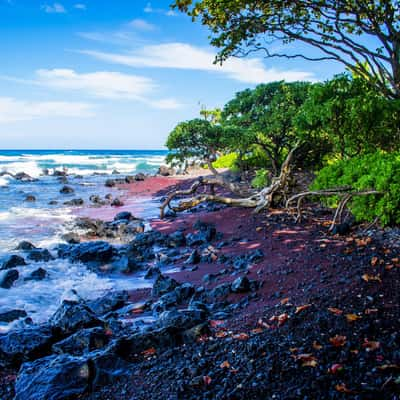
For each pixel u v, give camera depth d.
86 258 10.57
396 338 4.18
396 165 8.70
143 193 28.98
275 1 12.73
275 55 13.98
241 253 9.73
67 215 18.97
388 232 8.48
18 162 68.62
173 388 3.79
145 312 7.00
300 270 7.36
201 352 4.48
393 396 3.32
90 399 3.87
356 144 12.04
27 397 3.94
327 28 13.14
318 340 4.34
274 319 5.09
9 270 8.84
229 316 5.92
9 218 17.69
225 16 13.01
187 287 7.42
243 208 15.24
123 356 4.62
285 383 3.64
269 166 24.33
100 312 7.16
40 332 5.34
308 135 13.66
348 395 3.38
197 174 38.94
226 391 3.62
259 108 17.72
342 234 9.30
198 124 16.70
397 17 12.17
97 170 56.00
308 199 14.23
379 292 5.41
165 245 12.12
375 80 12.21
